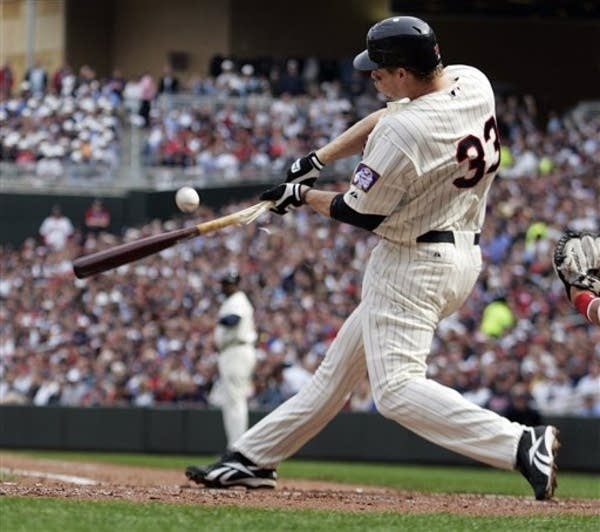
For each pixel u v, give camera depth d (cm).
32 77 11319
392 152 2705
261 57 13025
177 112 10875
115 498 2684
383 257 2834
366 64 2808
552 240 8806
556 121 11212
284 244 8981
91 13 13088
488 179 2823
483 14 13325
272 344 7750
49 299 8625
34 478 3931
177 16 13125
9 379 7938
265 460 3088
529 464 2783
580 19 13362
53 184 10219
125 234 10019
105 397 7719
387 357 2823
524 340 7656
